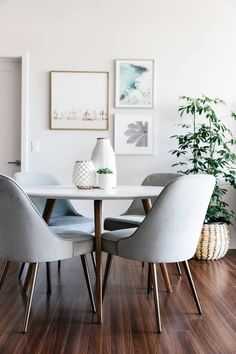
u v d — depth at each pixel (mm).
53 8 3670
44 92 3670
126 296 2297
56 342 1662
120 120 3697
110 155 2346
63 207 2867
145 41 3717
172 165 3713
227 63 3754
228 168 3582
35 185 2758
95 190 2121
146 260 1759
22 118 3646
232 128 3754
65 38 3674
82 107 3686
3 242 1756
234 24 3754
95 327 1829
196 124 3729
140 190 2137
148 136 3709
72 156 3689
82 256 2070
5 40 3639
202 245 3250
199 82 3740
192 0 3742
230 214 3570
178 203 1686
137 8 3717
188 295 2314
